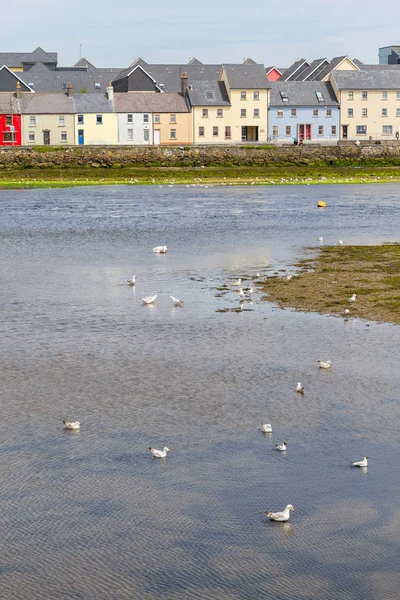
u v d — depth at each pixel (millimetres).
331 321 30234
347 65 143500
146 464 17766
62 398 21875
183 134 133000
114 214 67438
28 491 16531
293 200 79438
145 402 21547
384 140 126938
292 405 21297
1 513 15656
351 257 44719
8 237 54031
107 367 24641
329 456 18125
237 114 134500
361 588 13430
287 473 17312
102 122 129750
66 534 14969
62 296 35062
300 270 40906
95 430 19625
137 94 132875
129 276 39781
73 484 16828
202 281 38312
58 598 13172
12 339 27906
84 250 48219
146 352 26297
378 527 15156
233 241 51531
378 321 30109
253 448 18578
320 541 14719
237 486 16750
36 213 68562
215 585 13516
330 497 16266
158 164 118438
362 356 25625
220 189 93438
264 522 15375
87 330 29156
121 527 15211
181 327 29562
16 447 18641
